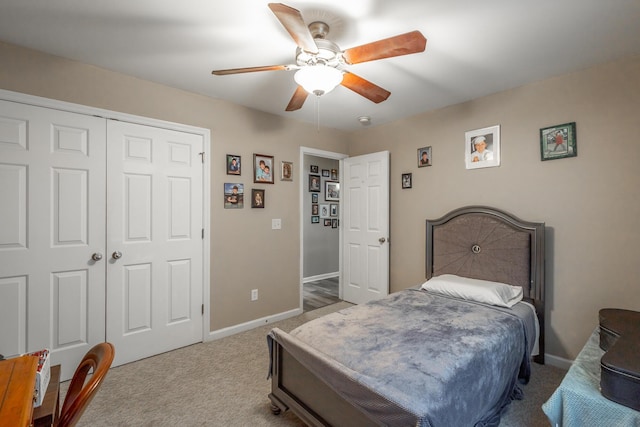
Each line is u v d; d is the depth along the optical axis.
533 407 1.90
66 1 1.59
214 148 2.93
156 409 1.90
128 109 2.46
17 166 2.05
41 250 2.13
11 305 2.04
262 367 2.42
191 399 2.00
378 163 3.70
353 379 1.33
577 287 2.33
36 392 0.96
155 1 1.59
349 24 1.76
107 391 2.08
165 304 2.67
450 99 2.92
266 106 3.15
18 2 1.59
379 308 2.21
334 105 3.10
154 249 2.60
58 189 2.19
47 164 2.14
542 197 2.49
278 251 3.46
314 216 5.66
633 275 2.10
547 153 2.45
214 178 2.94
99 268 2.35
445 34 1.85
